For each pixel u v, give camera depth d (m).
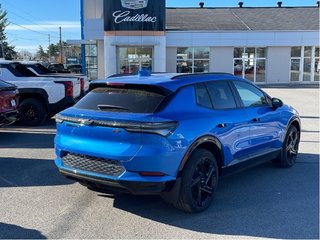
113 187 4.70
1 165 7.38
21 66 12.46
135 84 5.02
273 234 4.48
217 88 5.68
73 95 12.15
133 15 29.28
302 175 6.79
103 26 31.22
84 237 4.40
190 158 4.89
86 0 35.53
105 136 4.70
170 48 32.88
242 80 6.32
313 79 34.25
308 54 33.88
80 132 4.93
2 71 11.91
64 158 5.15
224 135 5.41
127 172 4.55
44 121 12.81
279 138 6.89
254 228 4.64
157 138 4.54
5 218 4.91
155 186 4.57
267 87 29.78
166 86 4.97
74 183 6.29
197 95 5.28
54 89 11.90
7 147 8.97
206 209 5.19
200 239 4.36
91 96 5.28
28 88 11.77
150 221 4.83
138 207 5.27
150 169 4.52
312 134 10.75
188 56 33.03
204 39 32.53
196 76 5.51
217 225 4.71
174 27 34.25
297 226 4.69
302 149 8.86
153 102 4.82
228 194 5.79
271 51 33.47
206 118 5.17
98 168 4.77
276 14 38.78
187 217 4.95
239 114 5.81
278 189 6.03
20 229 4.60
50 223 4.77
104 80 5.39
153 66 30.05
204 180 5.14
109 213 5.08
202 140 5.02
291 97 21.62
